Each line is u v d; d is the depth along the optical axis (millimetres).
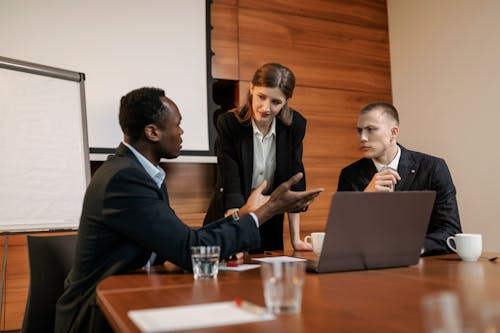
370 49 3969
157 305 823
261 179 2217
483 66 3219
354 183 2186
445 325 645
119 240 1292
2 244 2719
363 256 1217
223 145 2146
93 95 3012
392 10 4039
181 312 740
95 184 1324
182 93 3236
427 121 3664
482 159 3211
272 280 756
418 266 1299
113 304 840
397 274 1148
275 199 1343
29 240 1429
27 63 2652
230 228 1312
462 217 3348
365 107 2143
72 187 2686
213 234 1293
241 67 3486
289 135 2139
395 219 1212
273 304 749
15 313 2705
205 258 1146
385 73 3994
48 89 2719
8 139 2523
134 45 3146
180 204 3430
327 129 3732
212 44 3422
